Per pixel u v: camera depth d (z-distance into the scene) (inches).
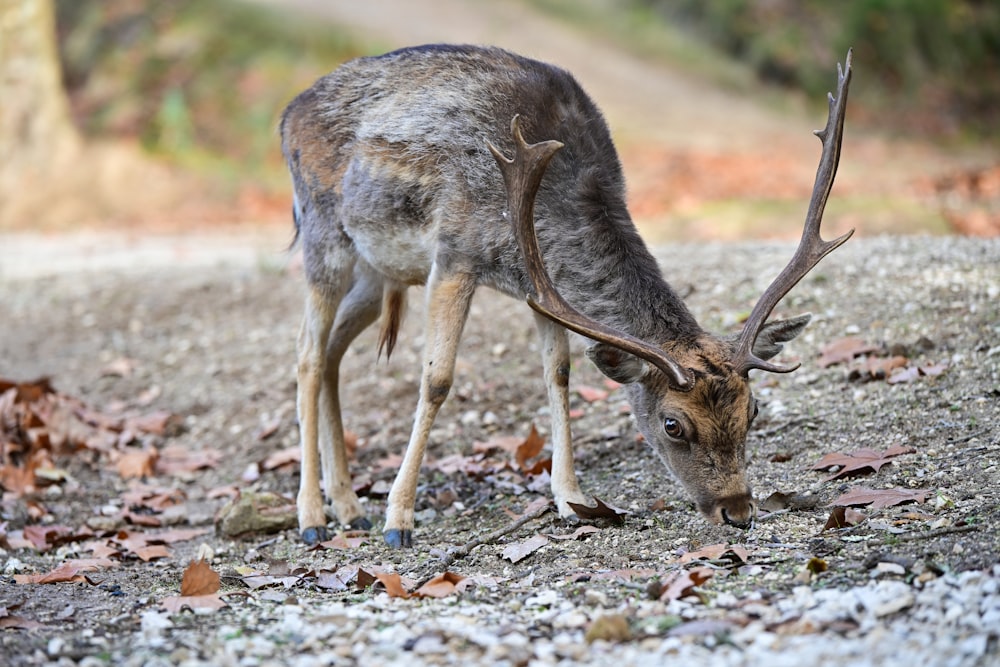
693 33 1753.2
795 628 257.3
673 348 339.9
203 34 1540.4
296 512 410.9
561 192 370.0
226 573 349.1
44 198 1135.6
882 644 244.5
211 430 516.4
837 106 349.1
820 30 1731.1
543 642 267.7
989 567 277.1
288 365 552.4
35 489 460.1
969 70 1756.9
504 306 561.9
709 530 342.3
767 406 435.5
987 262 516.1
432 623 283.4
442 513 404.2
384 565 349.7
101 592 336.2
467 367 513.7
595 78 1604.3
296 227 453.4
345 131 411.8
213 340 593.3
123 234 1016.9
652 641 261.1
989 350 434.0
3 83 1114.7
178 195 1203.2
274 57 1519.4
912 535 307.0
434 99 389.4
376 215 397.7
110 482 473.4
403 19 1688.0
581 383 493.4
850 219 851.4
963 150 1499.8
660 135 1401.3
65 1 1587.1
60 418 502.0
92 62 1530.5
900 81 1702.8
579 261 363.3
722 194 1031.0
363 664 259.4
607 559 330.6
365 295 440.5
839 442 397.1
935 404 405.4
